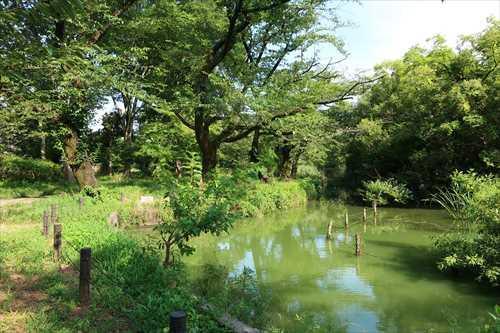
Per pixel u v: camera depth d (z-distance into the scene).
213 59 18.69
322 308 8.30
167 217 8.80
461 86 21.69
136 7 19.95
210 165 20.97
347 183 32.34
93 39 16.53
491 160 20.91
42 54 5.49
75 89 14.45
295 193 26.28
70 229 10.84
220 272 9.77
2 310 5.62
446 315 8.00
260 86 19.42
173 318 3.37
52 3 3.76
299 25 20.27
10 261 8.24
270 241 15.25
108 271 7.58
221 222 7.30
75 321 5.51
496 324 4.01
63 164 25.56
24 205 16.38
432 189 25.27
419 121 24.19
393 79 27.75
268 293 8.74
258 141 24.47
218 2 18.64
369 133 25.92
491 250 9.19
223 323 5.98
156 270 7.42
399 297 8.98
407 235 16.03
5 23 4.04
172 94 19.75
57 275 7.39
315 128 19.92
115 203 16.36
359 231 17.09
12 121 14.99
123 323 5.64
